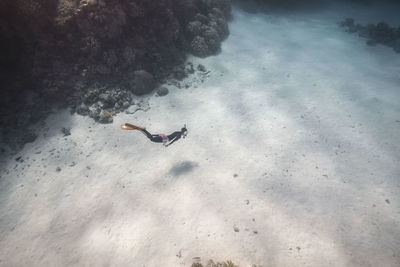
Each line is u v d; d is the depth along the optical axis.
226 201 5.40
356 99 8.76
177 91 8.90
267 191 5.60
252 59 11.16
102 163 6.44
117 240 4.84
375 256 4.34
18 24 7.06
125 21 7.85
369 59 11.70
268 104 8.50
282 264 4.30
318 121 7.75
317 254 4.41
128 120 7.66
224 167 6.22
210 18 11.48
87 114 7.73
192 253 4.53
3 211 5.45
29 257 4.69
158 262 4.45
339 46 13.03
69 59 7.86
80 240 4.90
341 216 5.02
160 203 5.44
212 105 8.38
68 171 6.26
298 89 9.33
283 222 4.95
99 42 7.64
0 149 6.75
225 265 4.18
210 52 10.97
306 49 12.45
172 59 9.76
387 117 7.79
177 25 9.76
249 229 4.85
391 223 4.86
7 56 7.50
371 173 5.98
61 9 7.11
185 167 6.24
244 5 16.28
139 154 6.66
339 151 6.65
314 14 18.16
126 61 8.30
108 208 5.41
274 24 15.29
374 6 20.16
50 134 7.20
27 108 7.58
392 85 9.46
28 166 6.39
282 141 7.00
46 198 5.68
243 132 7.32
